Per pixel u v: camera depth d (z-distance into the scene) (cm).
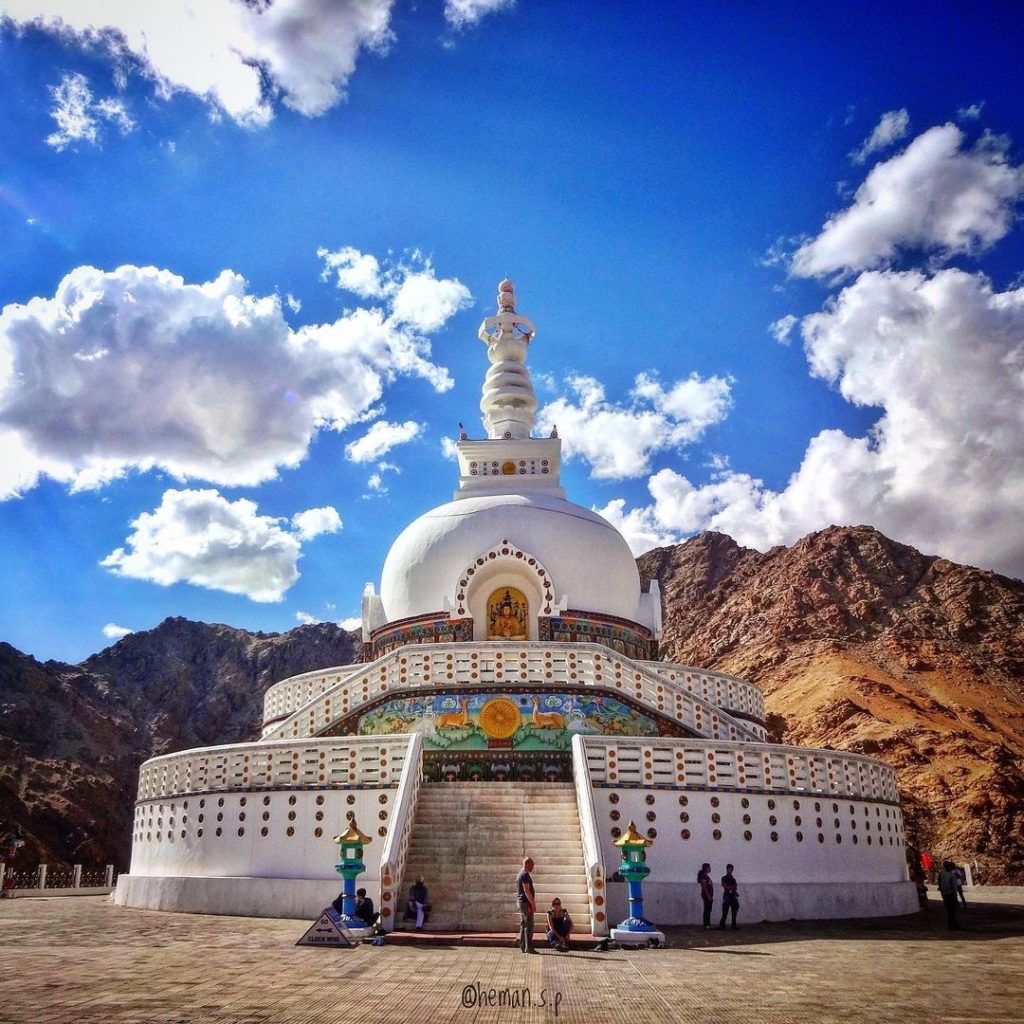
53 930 1961
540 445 3516
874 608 10231
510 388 3806
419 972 1391
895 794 2672
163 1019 1049
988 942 1830
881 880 2466
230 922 2100
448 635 2934
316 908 2153
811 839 2319
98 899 3372
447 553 3041
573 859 2038
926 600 10294
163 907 2416
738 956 1600
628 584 3181
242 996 1188
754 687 3284
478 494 3438
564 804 2203
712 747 2277
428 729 2531
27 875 4038
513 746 2503
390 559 3247
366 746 2273
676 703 2611
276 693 3269
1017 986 1292
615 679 2594
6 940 1778
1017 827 5325
